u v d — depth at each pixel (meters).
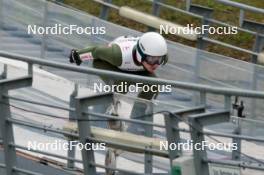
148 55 36.44
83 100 29.42
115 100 31.48
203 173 27.95
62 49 50.41
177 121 28.12
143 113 30.81
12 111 35.94
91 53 37.53
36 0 51.41
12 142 31.69
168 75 46.97
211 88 28.12
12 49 52.19
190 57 46.06
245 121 34.09
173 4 62.09
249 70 44.03
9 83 30.92
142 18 53.12
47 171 34.19
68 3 62.62
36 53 51.41
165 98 44.66
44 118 35.34
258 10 50.44
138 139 30.22
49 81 35.81
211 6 62.62
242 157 33.34
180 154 28.38
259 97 27.31
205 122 27.62
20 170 31.72
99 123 32.09
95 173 30.45
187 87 28.58
